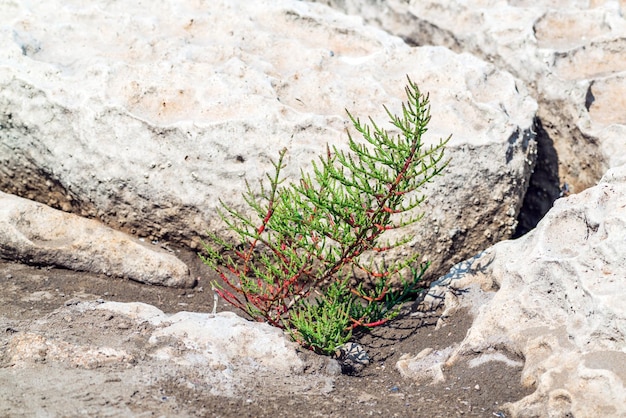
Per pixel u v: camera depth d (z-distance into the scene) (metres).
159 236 7.89
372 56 8.41
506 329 6.40
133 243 7.76
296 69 8.14
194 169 7.57
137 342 6.34
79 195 7.86
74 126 7.68
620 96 8.62
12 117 7.84
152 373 5.97
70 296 7.34
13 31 8.11
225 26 8.53
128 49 8.16
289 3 8.84
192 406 5.67
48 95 7.72
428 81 8.16
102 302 6.99
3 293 7.25
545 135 8.76
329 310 6.72
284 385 6.11
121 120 7.59
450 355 6.48
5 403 5.54
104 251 7.66
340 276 7.61
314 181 7.48
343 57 8.39
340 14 9.00
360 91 8.00
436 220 7.60
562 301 6.30
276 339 6.43
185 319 6.57
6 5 8.55
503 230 7.85
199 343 6.34
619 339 5.79
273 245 6.81
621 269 6.04
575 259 6.23
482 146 7.57
